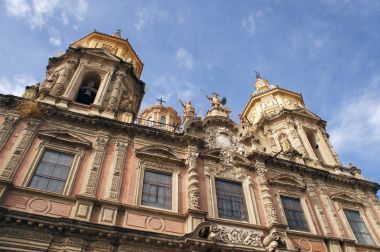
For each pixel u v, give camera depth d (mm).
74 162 19219
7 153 18109
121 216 17547
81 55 28281
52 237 15211
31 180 17641
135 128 22391
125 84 28953
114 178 19062
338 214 24109
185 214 18719
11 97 20688
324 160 30562
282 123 33312
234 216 20484
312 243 20844
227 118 27094
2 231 14617
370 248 22359
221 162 23406
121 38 33375
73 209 16812
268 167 25016
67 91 24719
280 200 22875
